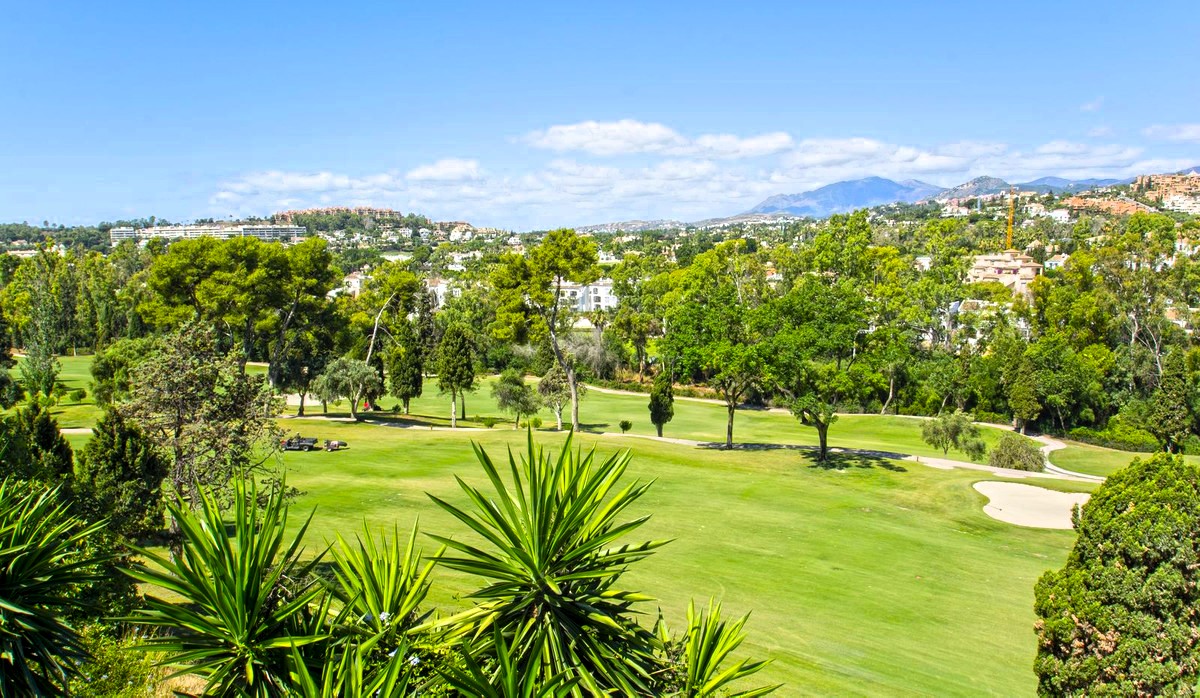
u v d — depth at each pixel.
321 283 47.19
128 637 9.49
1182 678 10.57
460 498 25.52
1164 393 49.75
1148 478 11.02
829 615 17.22
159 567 14.96
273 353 48.06
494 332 45.78
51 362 51.53
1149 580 10.63
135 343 44.69
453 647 5.87
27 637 6.55
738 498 28.34
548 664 5.68
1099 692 10.79
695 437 47.88
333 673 5.45
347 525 21.25
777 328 34.88
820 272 80.50
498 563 5.78
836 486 30.56
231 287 42.62
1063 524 26.45
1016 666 15.12
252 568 5.66
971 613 18.06
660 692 6.12
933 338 80.50
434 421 49.81
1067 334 67.31
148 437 16.09
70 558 8.39
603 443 37.62
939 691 13.54
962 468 34.84
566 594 6.00
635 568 19.69
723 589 18.42
